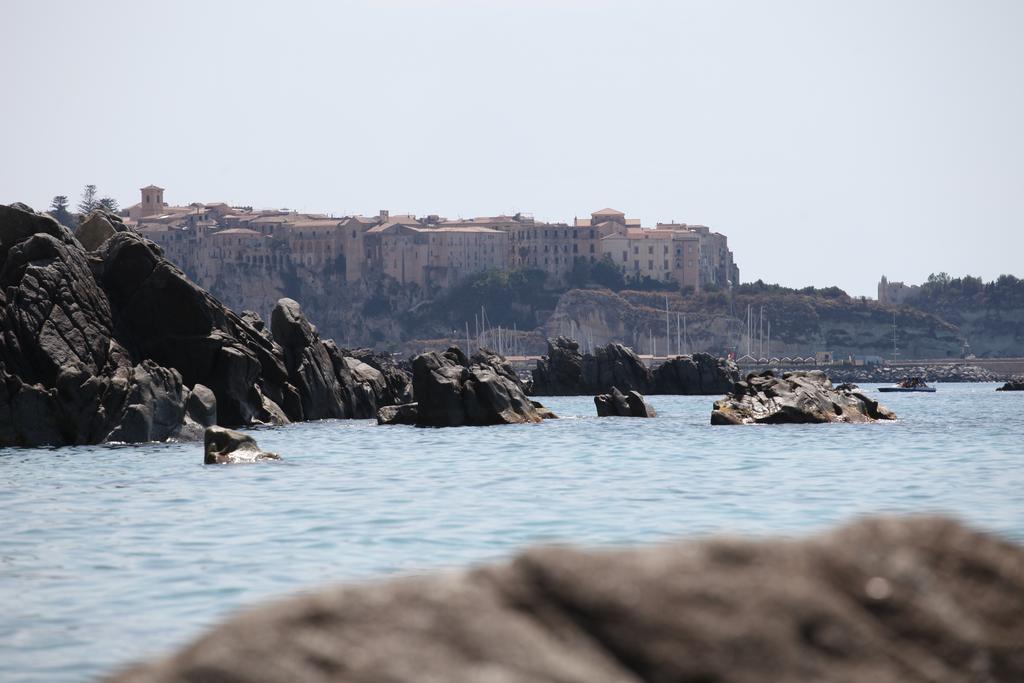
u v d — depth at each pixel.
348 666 10.71
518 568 11.82
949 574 11.83
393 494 57.81
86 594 33.34
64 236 112.25
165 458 80.81
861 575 11.74
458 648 10.91
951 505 51.84
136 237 116.75
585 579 11.56
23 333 99.38
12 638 28.30
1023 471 68.88
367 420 134.38
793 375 131.12
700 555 11.87
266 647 10.86
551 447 91.94
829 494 56.72
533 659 10.84
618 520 47.38
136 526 46.94
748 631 11.09
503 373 178.25
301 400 133.38
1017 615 11.51
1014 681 11.10
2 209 111.06
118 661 26.11
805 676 10.84
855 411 126.31
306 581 34.84
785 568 11.74
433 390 121.81
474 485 62.31
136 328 115.19
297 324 136.62
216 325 121.38
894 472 68.50
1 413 93.81
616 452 86.19
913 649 11.20
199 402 103.19
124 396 97.56
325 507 52.44
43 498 56.97
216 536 43.97
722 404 125.00
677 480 64.25
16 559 39.22
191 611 31.05
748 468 71.75
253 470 72.12
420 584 11.62
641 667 10.98
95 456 82.69
